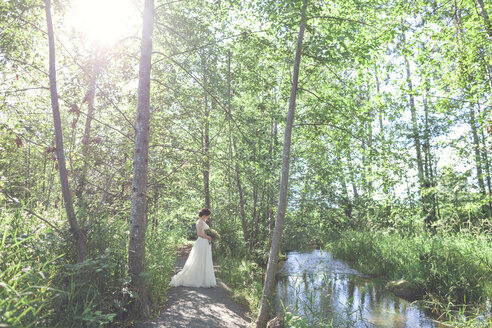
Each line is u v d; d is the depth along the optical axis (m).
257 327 4.69
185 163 7.43
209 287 6.24
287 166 5.23
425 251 8.32
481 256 7.25
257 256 9.67
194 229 14.59
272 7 5.25
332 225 14.28
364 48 5.24
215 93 7.58
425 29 8.91
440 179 10.69
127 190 6.94
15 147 5.05
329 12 6.18
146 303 4.25
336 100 5.76
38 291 2.91
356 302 6.85
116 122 7.16
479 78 8.80
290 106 5.36
